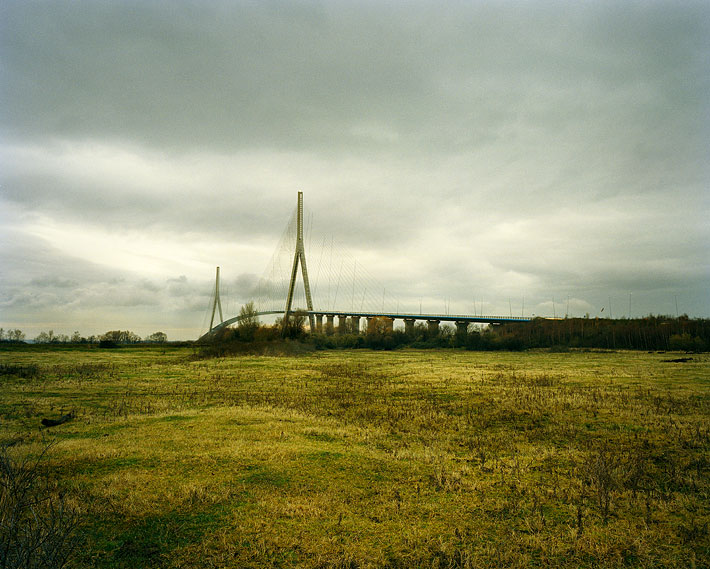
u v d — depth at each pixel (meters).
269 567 7.52
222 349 72.50
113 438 15.43
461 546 8.43
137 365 51.25
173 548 8.06
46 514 8.60
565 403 23.48
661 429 17.38
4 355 63.81
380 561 7.83
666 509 10.10
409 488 11.31
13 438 15.62
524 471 12.71
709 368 45.03
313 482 11.41
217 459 12.89
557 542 8.59
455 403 24.95
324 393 29.17
